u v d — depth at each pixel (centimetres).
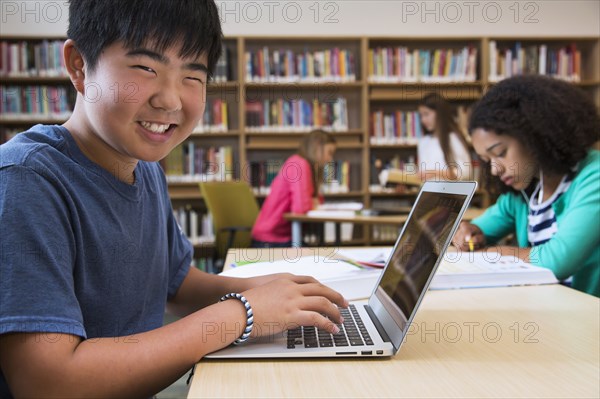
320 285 74
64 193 64
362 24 414
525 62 416
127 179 78
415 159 417
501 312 83
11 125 392
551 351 64
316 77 402
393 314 69
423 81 407
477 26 420
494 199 183
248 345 65
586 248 116
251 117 399
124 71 63
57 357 52
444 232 62
